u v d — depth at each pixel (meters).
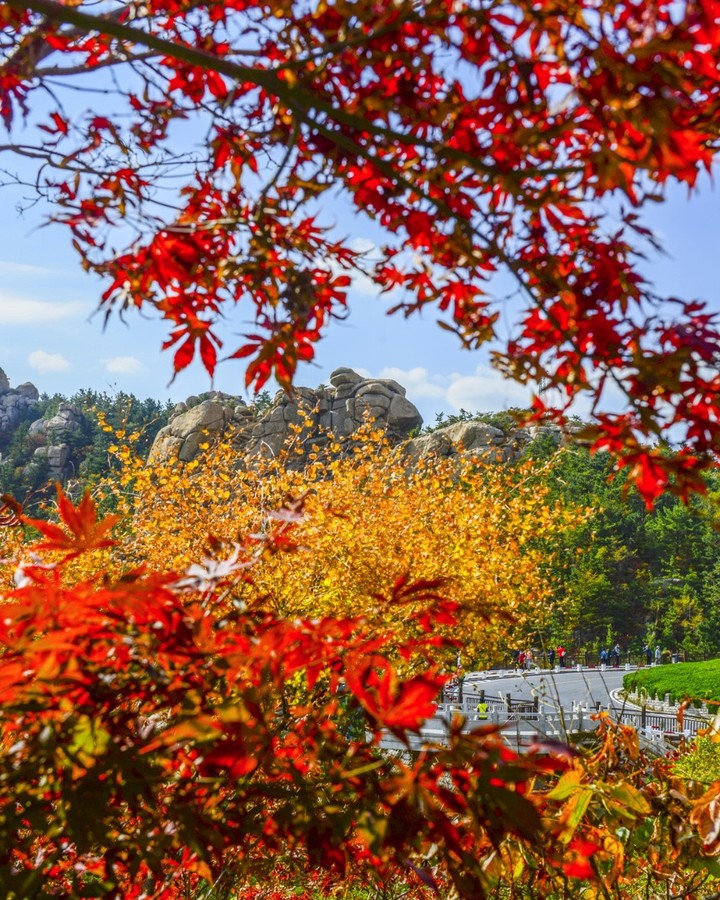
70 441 129.25
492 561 11.71
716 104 2.04
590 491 62.72
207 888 2.07
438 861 1.98
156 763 1.64
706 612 69.88
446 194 2.65
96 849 1.77
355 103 2.45
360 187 2.71
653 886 2.75
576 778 2.05
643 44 1.83
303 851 2.02
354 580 9.62
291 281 2.50
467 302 2.81
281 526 2.06
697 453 2.22
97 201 2.78
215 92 2.95
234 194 2.89
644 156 1.91
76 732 1.53
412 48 2.37
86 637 1.66
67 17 2.10
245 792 1.70
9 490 119.81
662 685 23.52
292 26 2.54
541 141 2.14
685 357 2.09
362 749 1.74
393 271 2.84
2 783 1.49
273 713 1.79
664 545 74.25
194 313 2.74
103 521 1.97
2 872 1.50
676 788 2.47
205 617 1.78
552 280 2.34
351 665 1.69
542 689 3.45
